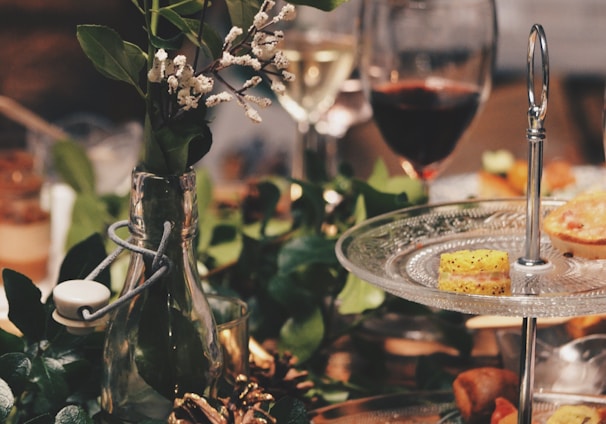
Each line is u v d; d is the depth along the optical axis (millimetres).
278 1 1205
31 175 1090
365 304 852
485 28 1007
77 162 1081
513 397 757
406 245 736
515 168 1148
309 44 1198
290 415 673
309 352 836
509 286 655
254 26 632
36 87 2936
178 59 611
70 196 1307
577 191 1150
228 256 958
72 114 2934
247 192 1002
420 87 1000
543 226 724
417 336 906
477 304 625
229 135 1863
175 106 650
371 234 743
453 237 752
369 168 1534
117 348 673
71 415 667
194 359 671
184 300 669
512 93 2143
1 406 661
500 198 798
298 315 842
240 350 714
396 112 1008
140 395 673
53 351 718
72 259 739
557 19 2730
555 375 808
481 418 752
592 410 727
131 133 1484
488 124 1943
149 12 648
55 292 652
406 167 1053
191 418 612
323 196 931
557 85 2277
